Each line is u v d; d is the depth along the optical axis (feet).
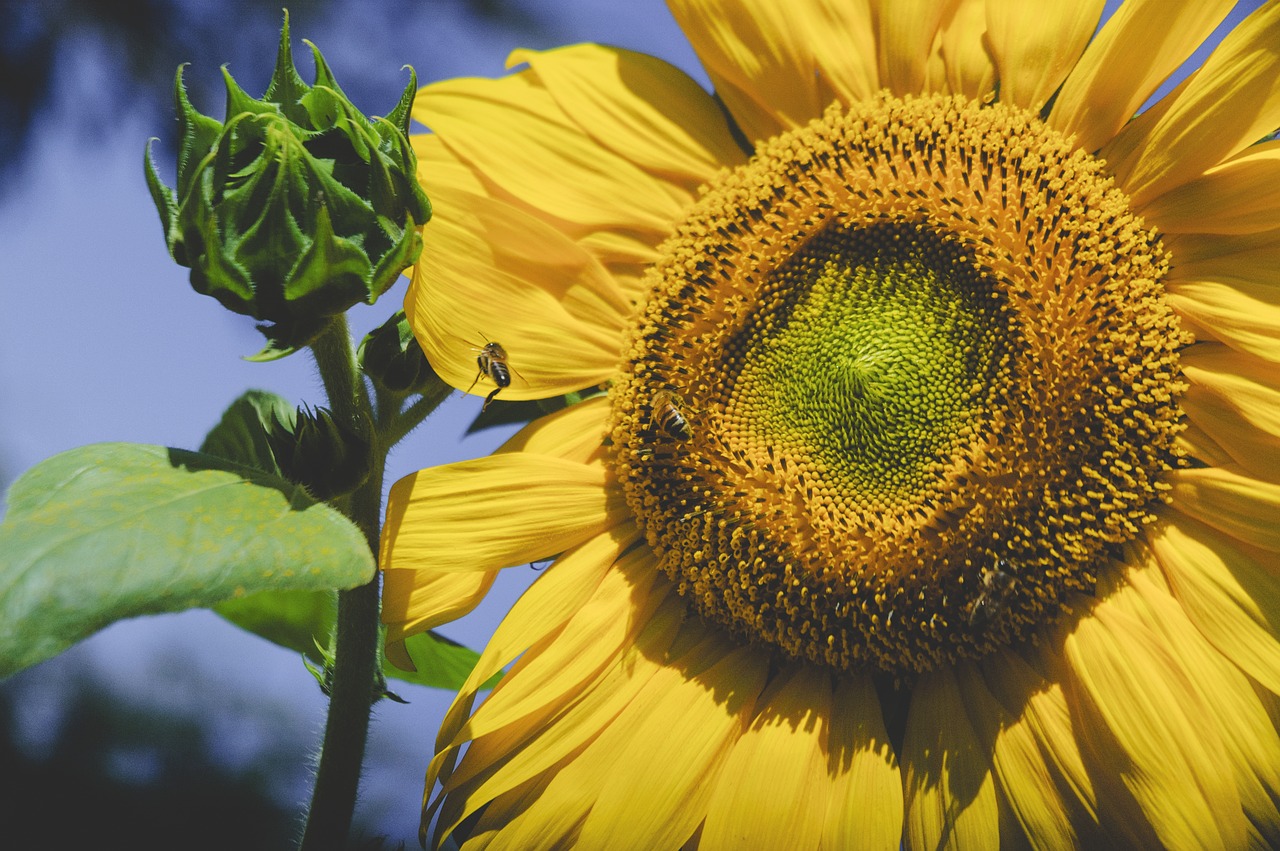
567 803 2.28
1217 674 2.19
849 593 2.31
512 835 2.27
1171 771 2.18
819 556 2.32
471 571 2.32
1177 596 2.23
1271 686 2.17
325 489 2.14
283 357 2.09
